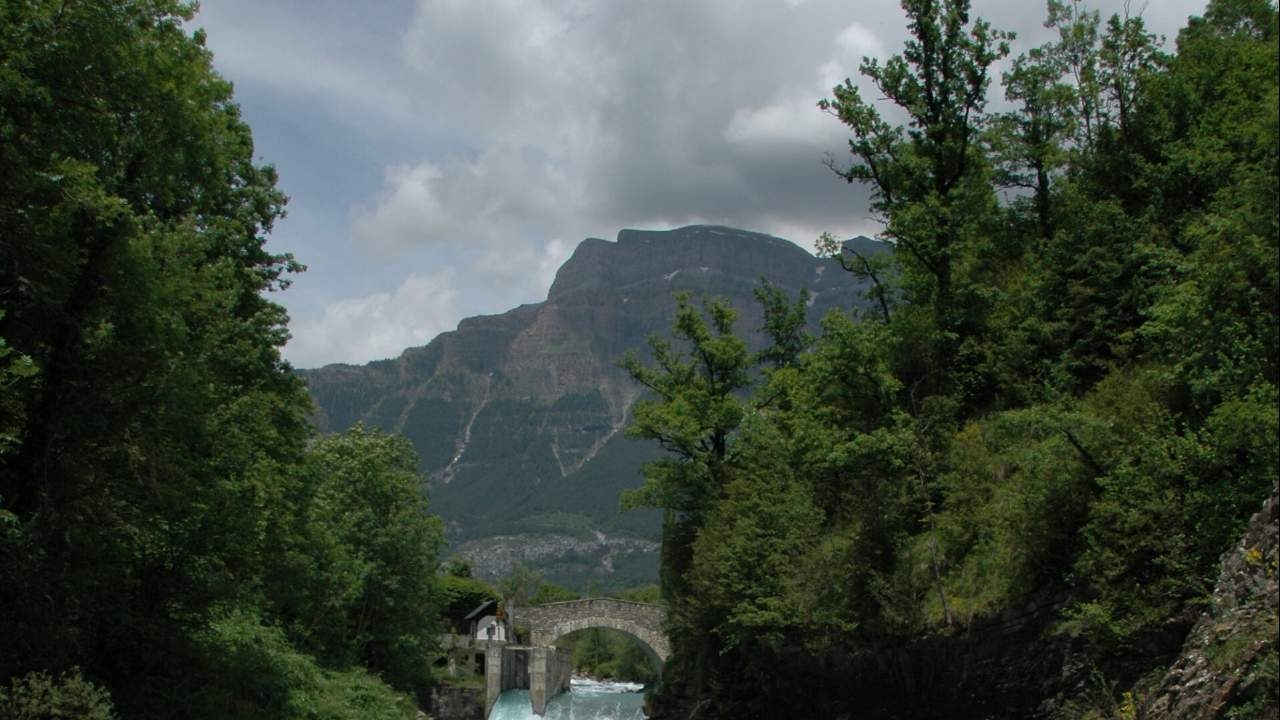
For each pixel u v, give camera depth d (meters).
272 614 44.66
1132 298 30.06
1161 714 16.86
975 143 38.84
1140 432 21.86
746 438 45.47
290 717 32.44
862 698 32.25
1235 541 18.55
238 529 26.27
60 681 19.56
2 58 18.28
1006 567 26.45
